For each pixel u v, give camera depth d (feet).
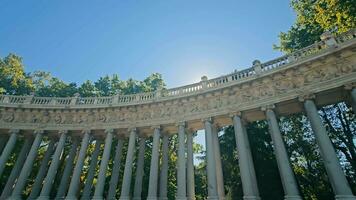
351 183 111.86
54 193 142.51
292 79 85.05
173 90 111.14
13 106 116.88
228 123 102.17
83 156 106.01
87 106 114.73
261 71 90.94
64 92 172.86
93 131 115.03
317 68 81.15
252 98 90.48
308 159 127.75
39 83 193.26
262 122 128.06
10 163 148.25
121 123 110.83
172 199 149.69
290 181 70.95
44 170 112.88
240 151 83.25
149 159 150.00
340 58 77.56
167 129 109.40
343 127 119.34
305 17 126.31
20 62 188.24
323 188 117.91
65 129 113.60
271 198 100.48
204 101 100.58
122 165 148.05
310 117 76.18
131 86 178.40
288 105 87.10
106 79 184.96
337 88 76.64
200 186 171.42
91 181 109.40
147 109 110.32
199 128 107.34
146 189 141.69
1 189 142.41
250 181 77.30
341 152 124.26
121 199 92.48
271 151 118.62
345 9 96.48
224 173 125.29
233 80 96.58
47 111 117.60
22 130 115.34
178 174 90.43
